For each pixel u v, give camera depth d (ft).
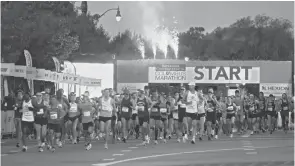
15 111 108.99
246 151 97.60
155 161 81.41
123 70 235.61
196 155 90.68
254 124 163.73
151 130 117.08
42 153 96.17
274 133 165.17
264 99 164.35
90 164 77.87
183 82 236.84
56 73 152.05
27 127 99.81
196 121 116.47
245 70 237.86
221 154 92.17
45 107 98.84
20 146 110.83
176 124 123.65
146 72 235.61
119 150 101.50
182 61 236.84
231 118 145.79
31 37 181.37
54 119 98.78
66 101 113.09
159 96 122.52
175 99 127.54
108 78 200.44
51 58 184.85
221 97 150.51
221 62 237.66
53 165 77.10
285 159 82.89
